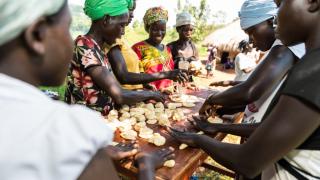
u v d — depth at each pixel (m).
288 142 1.07
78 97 2.13
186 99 2.68
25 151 0.58
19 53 0.67
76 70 2.08
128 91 2.32
